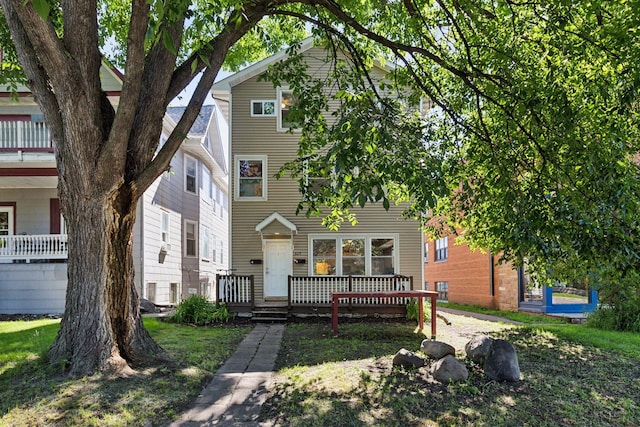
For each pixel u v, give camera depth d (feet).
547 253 16.85
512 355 18.89
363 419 14.61
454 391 16.98
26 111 42.34
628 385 18.34
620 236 15.47
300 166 25.59
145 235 43.29
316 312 38.68
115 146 17.48
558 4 18.76
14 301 39.93
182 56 30.14
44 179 41.52
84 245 18.34
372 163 17.29
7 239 40.27
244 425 14.10
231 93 44.80
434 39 26.17
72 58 17.28
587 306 41.29
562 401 16.42
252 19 21.47
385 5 24.21
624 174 17.56
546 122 19.01
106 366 17.72
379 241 44.37
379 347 25.38
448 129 27.35
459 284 63.93
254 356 23.41
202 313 36.22
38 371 17.49
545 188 18.34
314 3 21.77
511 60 21.97
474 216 29.17
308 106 25.39
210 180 68.18
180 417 14.66
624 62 18.43
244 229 43.96
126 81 16.93
